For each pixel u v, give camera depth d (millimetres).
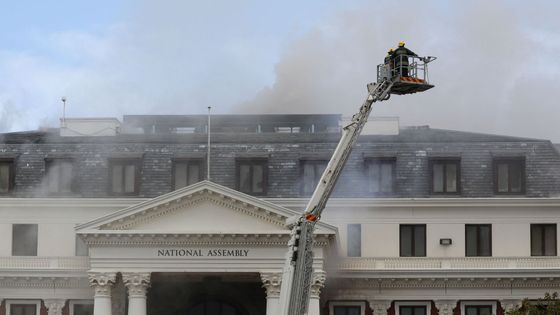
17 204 101312
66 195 102062
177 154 102938
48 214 101438
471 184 102375
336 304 100125
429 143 103625
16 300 99750
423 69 56375
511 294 99750
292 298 53812
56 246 101062
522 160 102750
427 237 101375
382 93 56219
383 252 101062
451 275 99438
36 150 103812
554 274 99188
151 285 98750
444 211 101625
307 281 54250
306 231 54625
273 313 93375
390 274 99500
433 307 100000
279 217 93375
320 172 102062
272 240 93375
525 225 101438
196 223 93875
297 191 101625
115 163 102875
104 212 101000
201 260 93625
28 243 101312
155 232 93062
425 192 102000
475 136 104750
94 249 93875
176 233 93000
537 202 101375
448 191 102312
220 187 93438
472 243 101438
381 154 102562
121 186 102500
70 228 101312
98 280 93625
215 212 94000
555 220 101438
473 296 99938
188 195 93500
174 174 102562
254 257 93562
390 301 99938
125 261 93750
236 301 100938
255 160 102375
